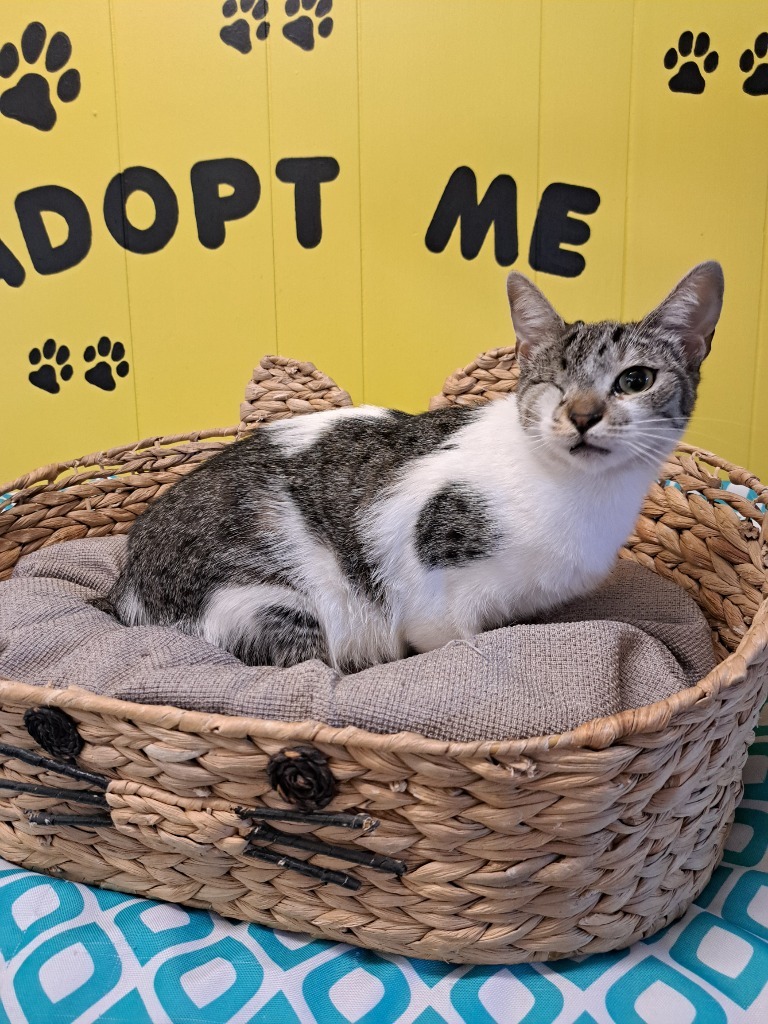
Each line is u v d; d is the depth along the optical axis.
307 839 0.85
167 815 0.88
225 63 2.03
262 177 2.11
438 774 0.78
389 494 1.21
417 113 2.02
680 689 0.97
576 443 1.09
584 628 1.00
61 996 0.86
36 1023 0.83
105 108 2.08
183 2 1.99
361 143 2.06
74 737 0.90
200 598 1.23
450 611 1.21
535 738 0.77
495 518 1.14
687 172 1.99
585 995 0.85
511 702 0.87
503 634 1.00
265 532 1.24
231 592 1.22
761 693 0.97
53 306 2.24
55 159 2.12
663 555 1.49
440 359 2.21
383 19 1.96
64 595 1.28
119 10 2.00
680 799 0.86
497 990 0.86
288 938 0.94
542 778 0.77
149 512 1.36
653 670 0.98
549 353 1.20
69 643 1.09
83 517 1.68
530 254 2.09
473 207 2.07
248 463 1.30
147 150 2.11
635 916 0.88
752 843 1.08
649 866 0.87
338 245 2.15
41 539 1.63
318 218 2.13
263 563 1.23
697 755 0.85
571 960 0.89
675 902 0.93
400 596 1.23
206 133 2.08
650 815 0.84
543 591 1.20
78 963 0.90
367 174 2.08
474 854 0.82
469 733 0.84
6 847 1.04
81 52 2.03
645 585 1.32
